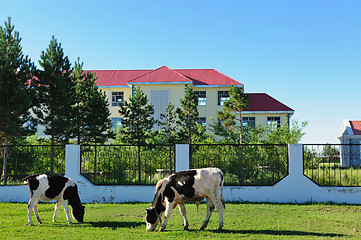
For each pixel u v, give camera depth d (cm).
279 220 988
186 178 865
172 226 923
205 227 877
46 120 1967
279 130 2567
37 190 915
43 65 2017
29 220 908
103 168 2070
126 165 2028
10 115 1652
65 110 2020
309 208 1184
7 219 991
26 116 1755
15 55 1720
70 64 2130
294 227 900
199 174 870
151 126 2408
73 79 2181
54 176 945
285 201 1323
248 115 3706
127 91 3803
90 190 1367
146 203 1324
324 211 1139
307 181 1321
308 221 978
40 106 2003
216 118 3722
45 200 941
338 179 1580
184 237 775
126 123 2353
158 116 3562
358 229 885
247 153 1998
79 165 1378
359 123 3784
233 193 1344
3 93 1625
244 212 1109
